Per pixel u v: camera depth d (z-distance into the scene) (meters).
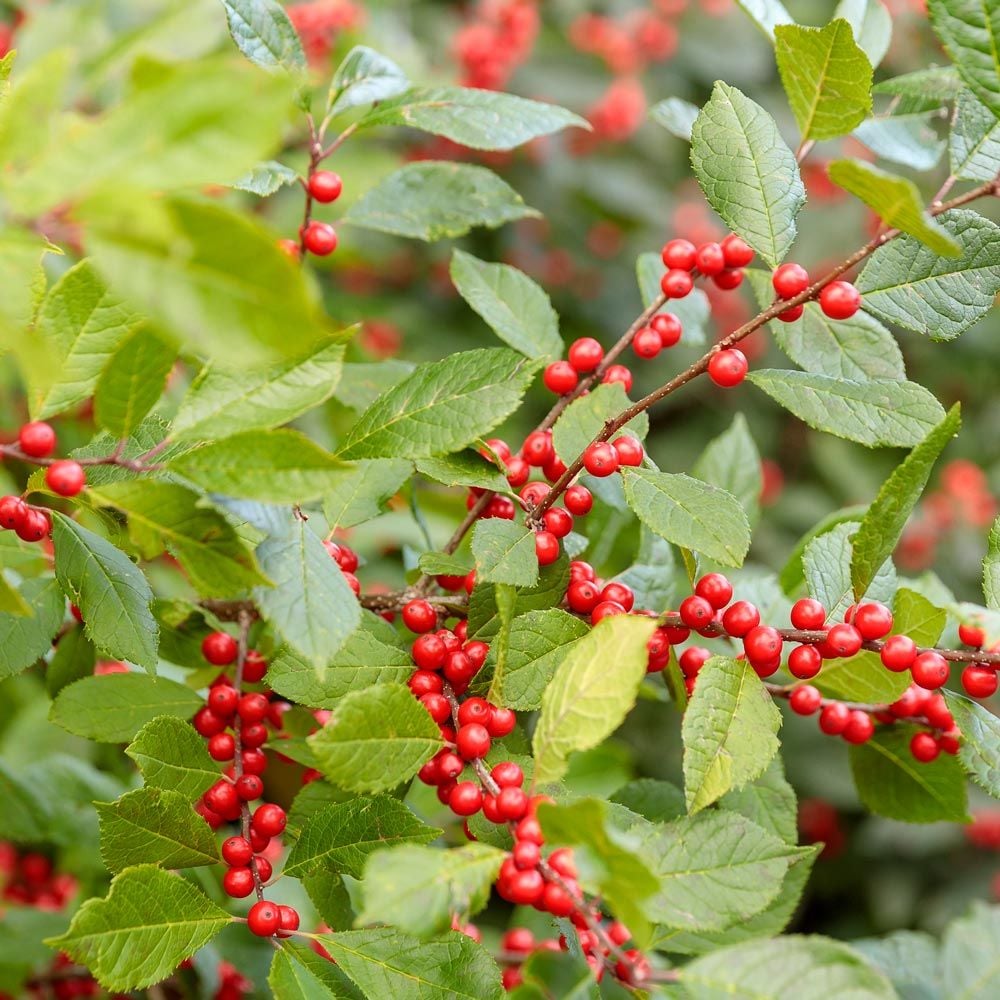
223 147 0.60
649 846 0.66
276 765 0.77
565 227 1.33
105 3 0.93
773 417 1.52
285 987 0.67
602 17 1.40
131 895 0.66
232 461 0.65
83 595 0.70
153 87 0.60
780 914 0.72
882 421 0.71
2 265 0.62
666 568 0.78
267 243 0.59
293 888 0.89
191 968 0.80
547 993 0.64
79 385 0.68
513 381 0.70
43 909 0.87
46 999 0.85
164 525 0.66
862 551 0.69
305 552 0.67
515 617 0.70
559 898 0.64
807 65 0.69
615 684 0.65
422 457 0.70
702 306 0.79
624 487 0.70
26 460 0.66
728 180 0.72
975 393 1.53
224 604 0.77
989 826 1.25
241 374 0.67
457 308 1.32
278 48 0.75
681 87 1.41
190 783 0.71
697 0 1.42
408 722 0.67
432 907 0.63
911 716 0.75
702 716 0.68
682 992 0.64
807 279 0.70
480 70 1.14
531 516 0.71
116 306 0.68
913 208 0.66
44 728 0.93
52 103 0.62
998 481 1.47
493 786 0.67
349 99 0.76
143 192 0.59
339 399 0.80
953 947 0.66
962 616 0.66
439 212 0.81
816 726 1.23
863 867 1.29
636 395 1.43
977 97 0.69
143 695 0.74
